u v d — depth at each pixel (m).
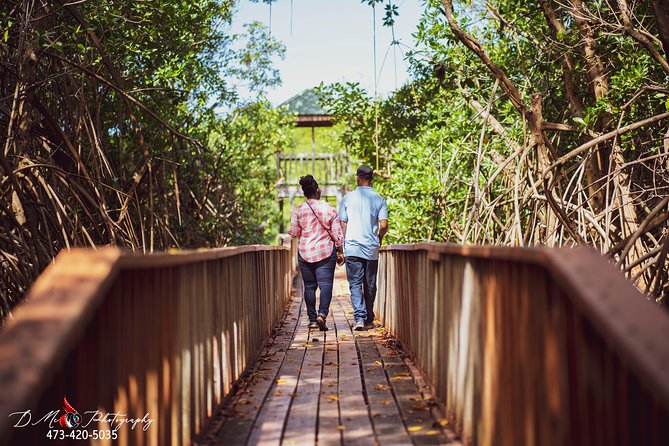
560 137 11.38
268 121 18.22
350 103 15.67
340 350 6.84
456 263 3.88
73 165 9.39
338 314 10.47
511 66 11.46
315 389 5.05
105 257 2.20
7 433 1.35
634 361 1.44
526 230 9.48
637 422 1.86
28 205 7.52
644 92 9.00
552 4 11.02
